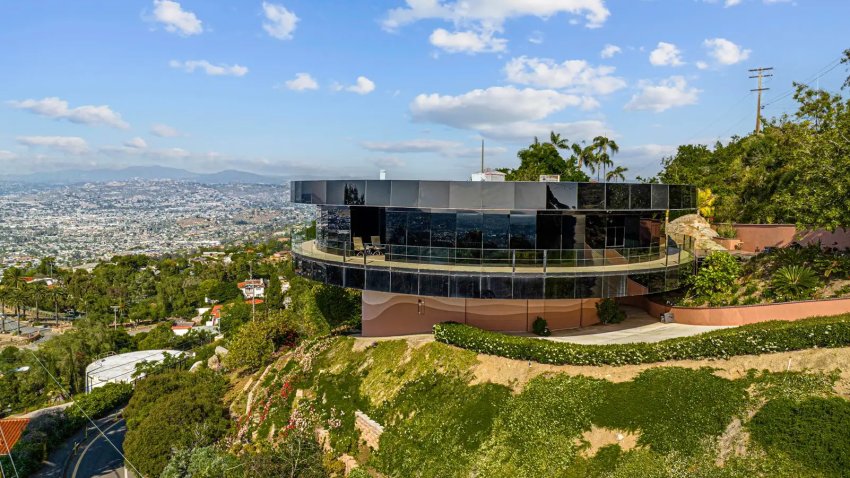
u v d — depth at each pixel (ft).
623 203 84.12
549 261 82.79
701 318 90.33
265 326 144.77
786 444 48.42
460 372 78.02
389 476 67.46
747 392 57.11
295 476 70.03
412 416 74.28
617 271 83.71
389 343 93.20
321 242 105.91
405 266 86.12
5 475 119.03
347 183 90.12
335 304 133.28
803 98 111.55
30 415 156.97
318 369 97.86
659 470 52.31
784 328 62.23
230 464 84.12
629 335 86.07
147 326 386.93
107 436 147.23
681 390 60.39
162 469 95.96
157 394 123.54
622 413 60.13
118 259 571.69
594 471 55.62
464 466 63.16
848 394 52.03
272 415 93.40
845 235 102.47
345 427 79.15
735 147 211.82
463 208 82.43
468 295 81.51
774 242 126.31
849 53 97.96
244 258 579.89
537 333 88.89
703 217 153.38
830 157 84.79
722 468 49.73
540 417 64.44
